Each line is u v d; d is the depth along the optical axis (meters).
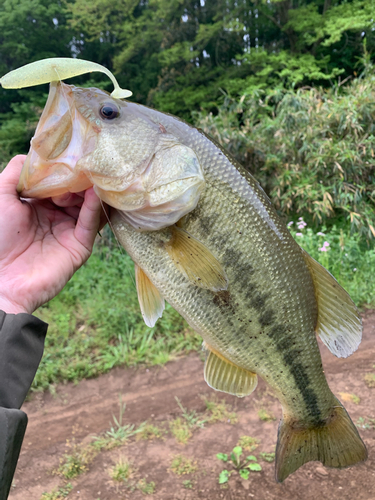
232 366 0.33
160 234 0.29
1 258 0.31
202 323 0.30
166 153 0.27
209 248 0.29
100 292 1.00
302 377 0.33
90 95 0.28
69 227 0.34
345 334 0.32
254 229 0.30
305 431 0.34
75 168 0.27
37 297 0.31
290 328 0.31
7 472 0.21
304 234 1.08
